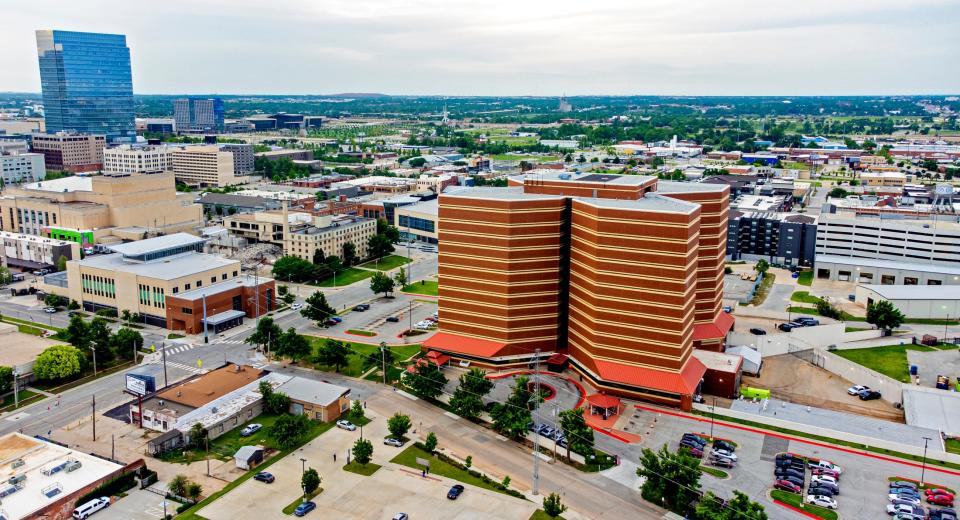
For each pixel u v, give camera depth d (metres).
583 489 166.50
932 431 189.00
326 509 156.75
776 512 155.25
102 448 183.25
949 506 157.25
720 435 191.75
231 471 173.12
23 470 165.12
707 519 144.75
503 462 179.38
